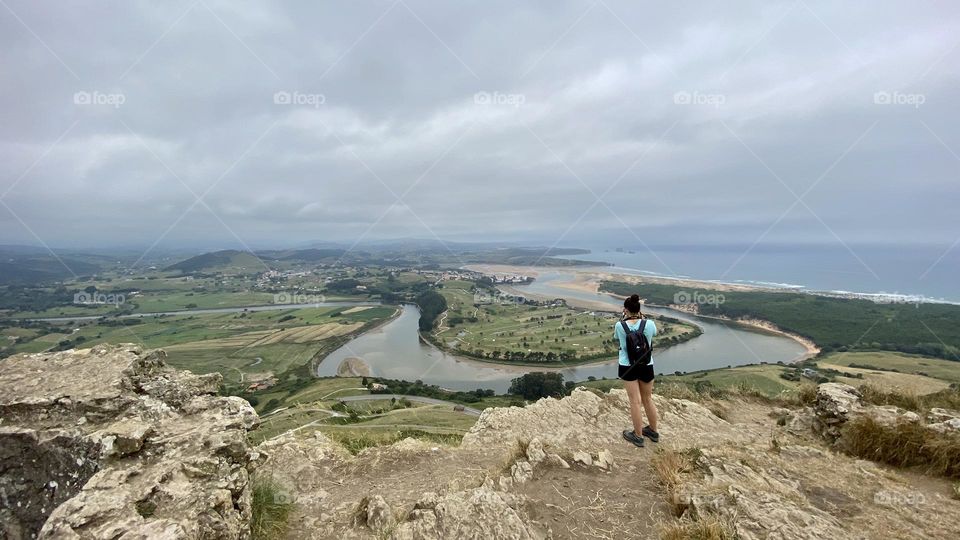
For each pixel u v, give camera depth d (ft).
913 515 16.40
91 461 12.78
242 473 14.30
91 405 14.34
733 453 22.07
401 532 14.58
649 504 17.58
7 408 13.61
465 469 22.71
